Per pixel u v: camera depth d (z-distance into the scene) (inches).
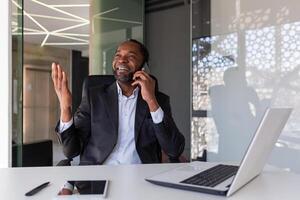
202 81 122.3
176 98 155.4
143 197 33.1
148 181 38.8
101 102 68.9
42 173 44.5
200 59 122.8
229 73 113.7
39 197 33.3
